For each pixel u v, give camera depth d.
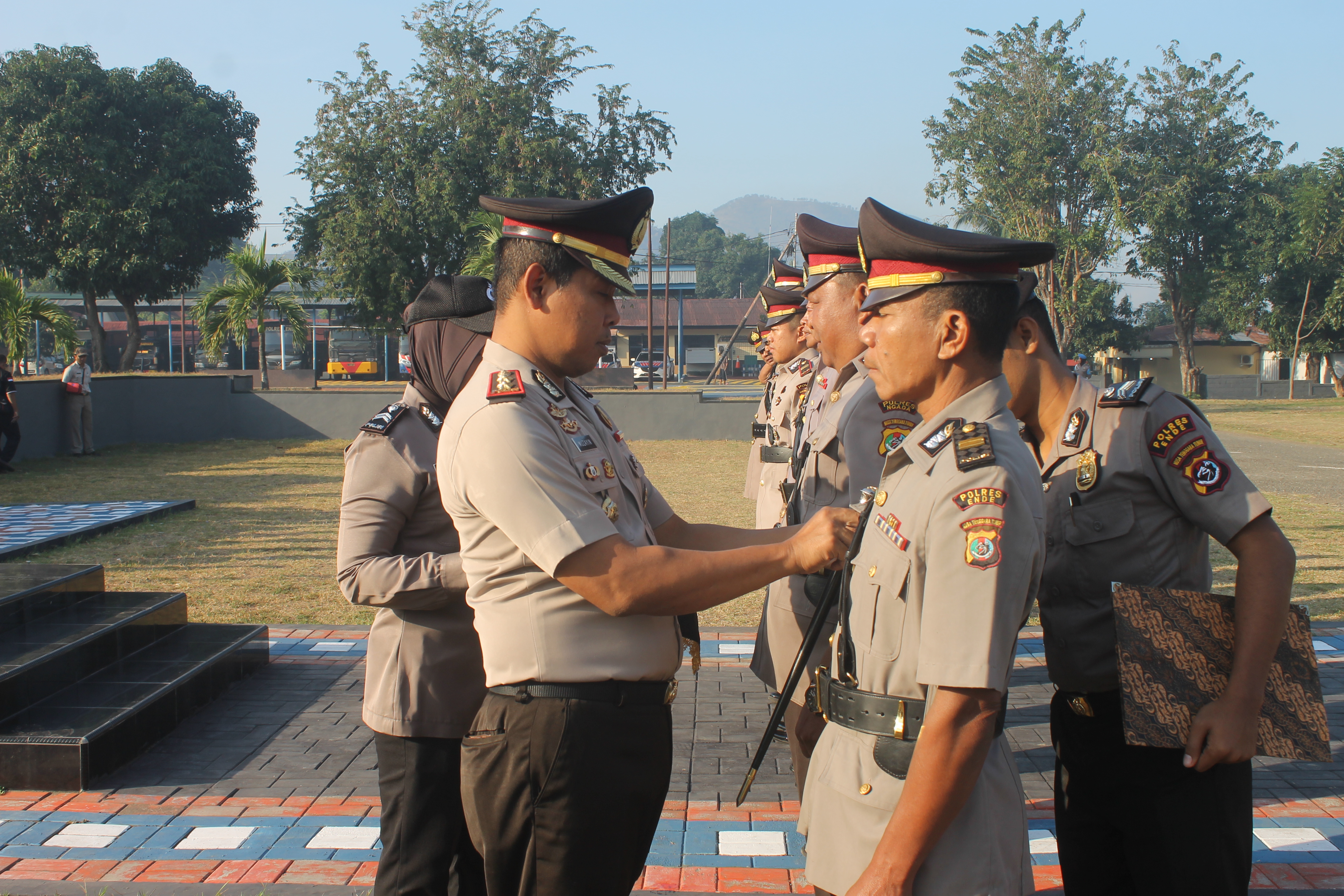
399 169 26.47
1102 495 2.08
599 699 1.84
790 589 3.27
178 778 4.06
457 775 2.50
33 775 3.91
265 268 21.92
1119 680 2.03
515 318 1.96
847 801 1.73
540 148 26.39
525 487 1.77
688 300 58.31
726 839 3.54
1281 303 39.34
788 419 4.54
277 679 5.30
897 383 1.75
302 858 3.40
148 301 30.45
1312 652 1.92
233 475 13.67
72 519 9.41
